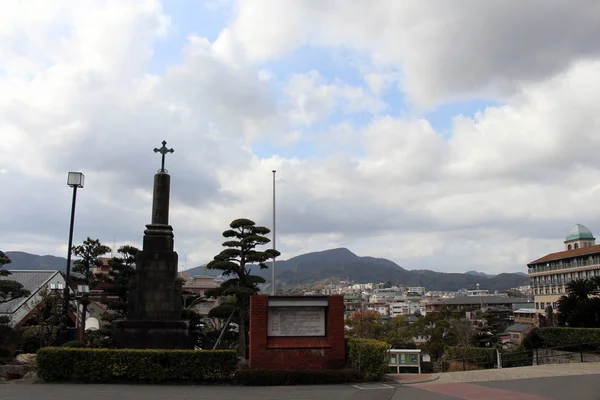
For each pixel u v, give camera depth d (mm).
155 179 25125
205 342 29109
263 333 17391
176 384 16391
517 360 31578
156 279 23578
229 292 26250
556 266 102062
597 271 90812
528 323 101938
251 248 28250
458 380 16766
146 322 22750
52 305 27797
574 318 36094
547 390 13945
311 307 17875
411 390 14703
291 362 17297
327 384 16438
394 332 72062
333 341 17594
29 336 27906
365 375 16969
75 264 40531
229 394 14125
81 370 16656
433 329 67750
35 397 13375
